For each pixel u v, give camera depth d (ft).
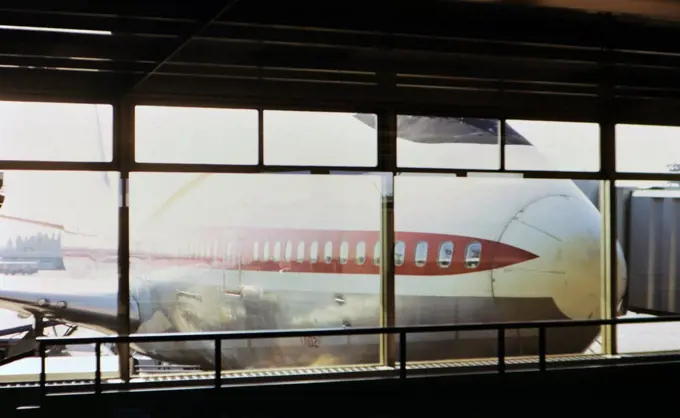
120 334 21.39
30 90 20.62
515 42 18.95
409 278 24.79
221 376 20.81
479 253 25.58
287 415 19.77
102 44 18.85
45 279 20.92
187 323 22.30
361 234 24.02
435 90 24.13
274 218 23.20
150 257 21.86
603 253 26.84
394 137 23.97
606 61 21.57
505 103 25.04
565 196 26.53
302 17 16.98
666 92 25.20
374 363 24.25
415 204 24.67
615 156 26.63
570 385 21.85
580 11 17.19
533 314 26.27
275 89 22.63
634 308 27.09
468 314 25.54
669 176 27.27
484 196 25.50
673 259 27.58
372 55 20.88
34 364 20.67
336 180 23.62
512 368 22.65
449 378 20.80
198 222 22.39
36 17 16.46
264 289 23.22
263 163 22.84
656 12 16.93
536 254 26.21
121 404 18.76
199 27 17.42
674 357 25.31
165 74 21.35
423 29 17.92
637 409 22.49
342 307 23.99
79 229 21.20
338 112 23.47
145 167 21.72
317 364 23.94
